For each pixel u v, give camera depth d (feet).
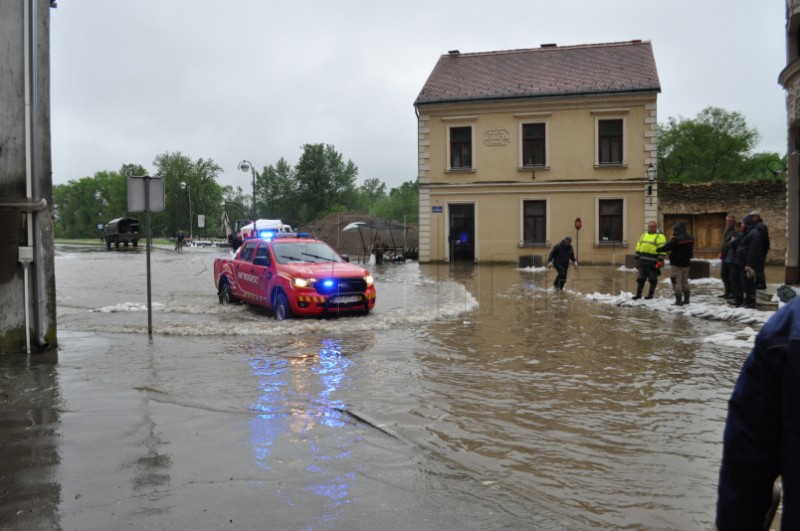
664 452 14.65
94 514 11.22
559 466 13.74
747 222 40.27
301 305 36.58
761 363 5.49
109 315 39.81
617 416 17.54
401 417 17.37
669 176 186.80
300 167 309.01
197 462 13.79
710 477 13.12
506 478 13.02
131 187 31.81
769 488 5.56
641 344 28.99
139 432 15.92
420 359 25.64
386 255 110.52
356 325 34.76
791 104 46.80
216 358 25.77
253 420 16.99
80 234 397.60
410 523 10.91
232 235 144.66
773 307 40.24
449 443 15.21
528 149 98.53
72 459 13.98
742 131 183.42
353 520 11.00
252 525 10.79
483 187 99.09
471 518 11.12
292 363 24.80
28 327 26.78
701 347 28.14
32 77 26.22
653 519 11.14
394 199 303.68
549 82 99.09
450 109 99.40
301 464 13.70
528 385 21.17
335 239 146.00
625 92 93.25
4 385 20.99
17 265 26.63
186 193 303.27
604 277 70.95
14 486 12.48
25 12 26.07
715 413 17.84
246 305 44.80
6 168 26.07
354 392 20.18
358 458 14.10
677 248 41.60
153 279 68.33
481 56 110.93
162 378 22.11
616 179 95.09
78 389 20.45
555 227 97.30
